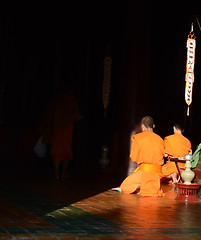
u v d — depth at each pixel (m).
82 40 16.48
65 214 7.32
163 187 11.60
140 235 5.93
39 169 15.75
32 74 17.08
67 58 16.53
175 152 11.00
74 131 16.44
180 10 16.84
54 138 12.84
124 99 13.62
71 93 13.14
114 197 9.48
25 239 5.50
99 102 17.11
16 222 6.55
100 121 17.17
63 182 12.11
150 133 10.13
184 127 16.42
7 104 16.98
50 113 13.04
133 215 7.39
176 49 17.05
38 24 17.02
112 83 17.17
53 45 16.77
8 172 14.37
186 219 7.18
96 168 13.65
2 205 8.08
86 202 8.70
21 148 16.30
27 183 11.60
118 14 16.70
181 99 16.86
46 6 16.83
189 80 11.84
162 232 6.16
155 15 17.23
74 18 16.53
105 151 13.88
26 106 17.06
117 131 17.14
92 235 5.84
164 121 17.09
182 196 9.32
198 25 16.28
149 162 9.91
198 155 10.02
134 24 13.56
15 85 17.11
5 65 17.09
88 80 16.48
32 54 17.09
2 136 16.20
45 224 6.45
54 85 16.61
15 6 17.05
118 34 16.86
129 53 13.59
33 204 8.28
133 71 13.51
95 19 16.59
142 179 9.85
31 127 16.88
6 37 17.08
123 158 13.61
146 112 13.59
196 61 16.17
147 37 13.64
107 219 6.96
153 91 17.28
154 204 8.69
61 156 12.90
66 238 5.62
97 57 16.78
